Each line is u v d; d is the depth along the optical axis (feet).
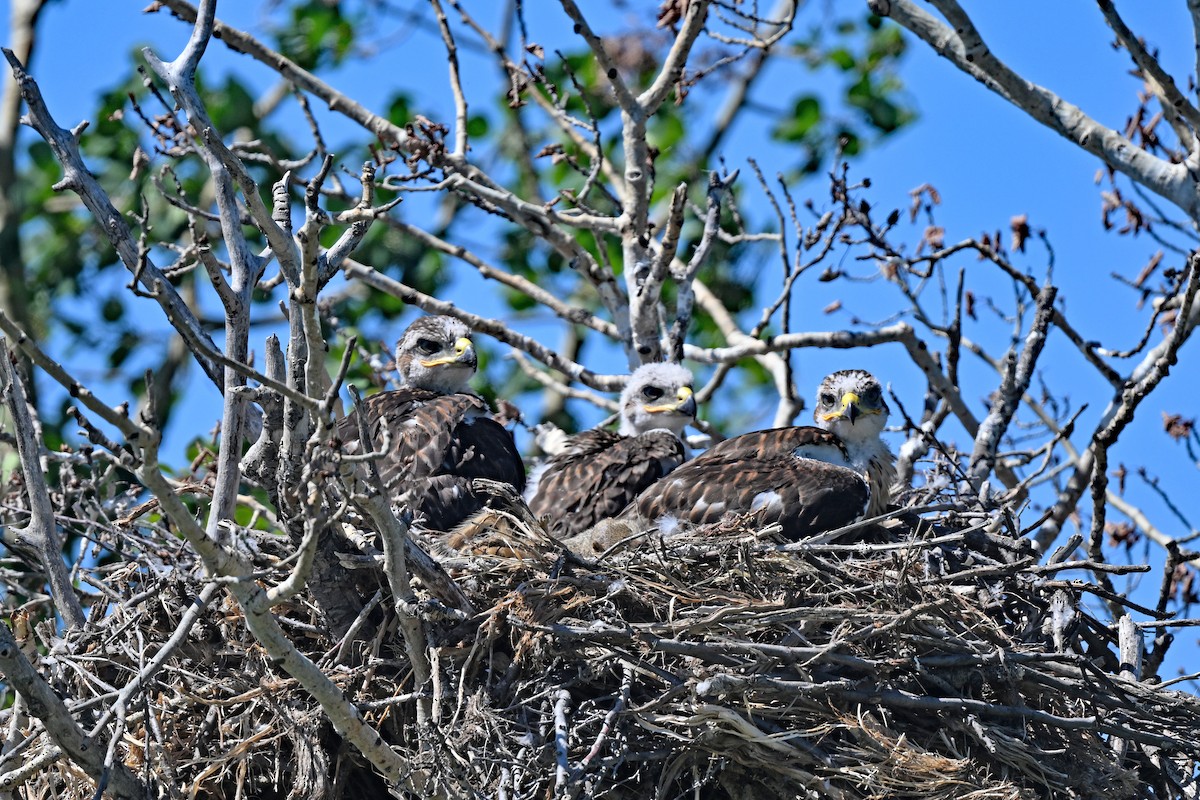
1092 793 36.60
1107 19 44.21
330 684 29.96
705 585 36.88
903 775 34.88
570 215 50.21
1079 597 40.09
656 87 48.14
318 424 28.22
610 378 52.75
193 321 34.86
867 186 50.44
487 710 32.86
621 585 35.32
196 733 35.17
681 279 52.39
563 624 34.60
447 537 38.93
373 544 34.60
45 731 32.32
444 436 44.70
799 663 34.83
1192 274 40.73
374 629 35.65
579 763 31.45
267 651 29.30
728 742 34.78
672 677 34.35
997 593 38.55
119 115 45.62
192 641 35.42
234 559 28.02
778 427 50.01
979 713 35.99
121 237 34.06
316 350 29.66
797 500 43.83
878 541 43.50
